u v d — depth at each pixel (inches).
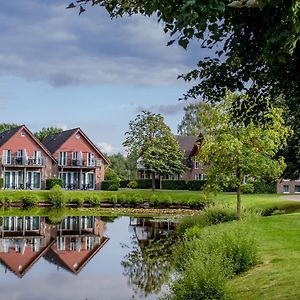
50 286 576.7
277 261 481.4
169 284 457.7
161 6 196.1
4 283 591.5
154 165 2123.5
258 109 298.4
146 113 2178.9
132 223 1304.1
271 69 247.8
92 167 2399.1
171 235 1035.3
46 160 2305.6
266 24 211.5
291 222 759.1
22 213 1560.0
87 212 1642.5
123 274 641.0
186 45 190.1
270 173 792.3
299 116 296.0
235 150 761.6
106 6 246.4
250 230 552.1
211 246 482.3
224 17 227.6
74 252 822.5
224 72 294.2
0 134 2524.6
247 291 388.5
